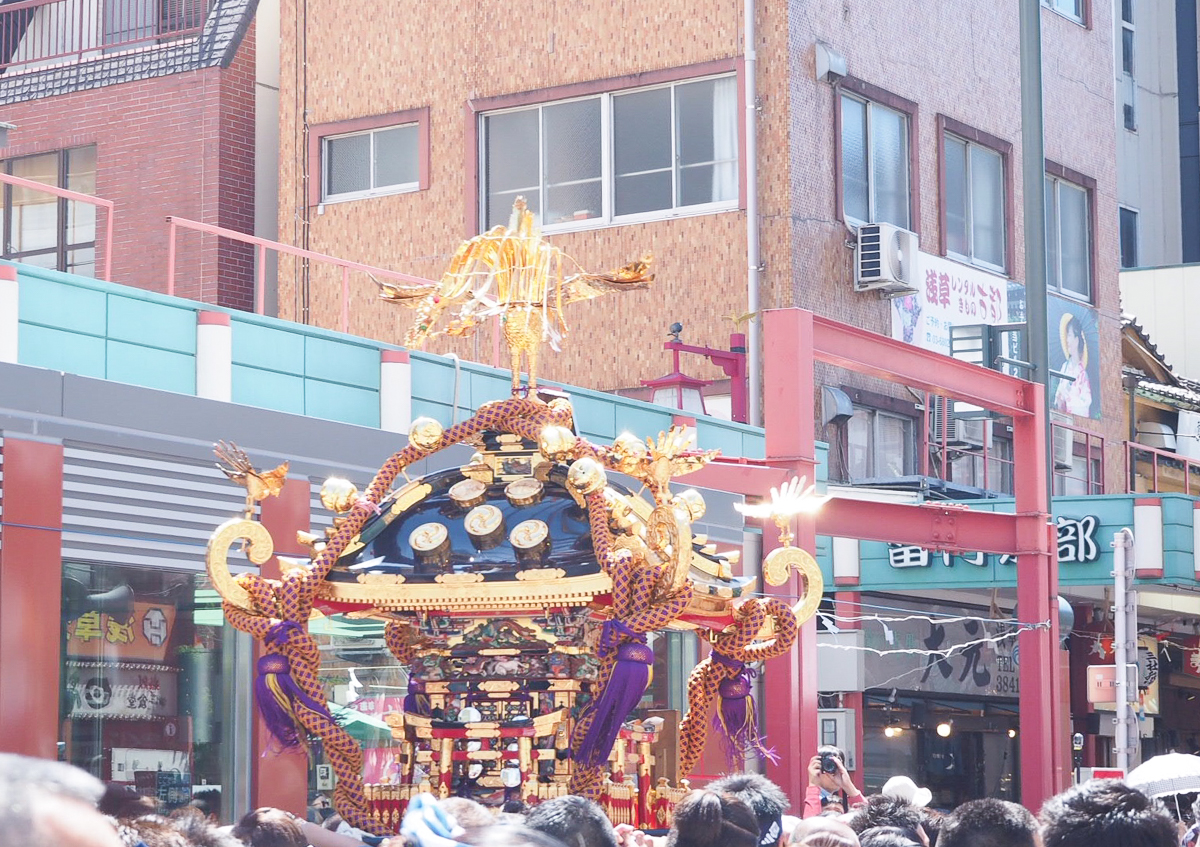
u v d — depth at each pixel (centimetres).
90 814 267
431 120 2902
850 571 2669
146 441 1329
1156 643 3409
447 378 1662
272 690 836
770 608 894
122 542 1316
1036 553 2212
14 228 2923
